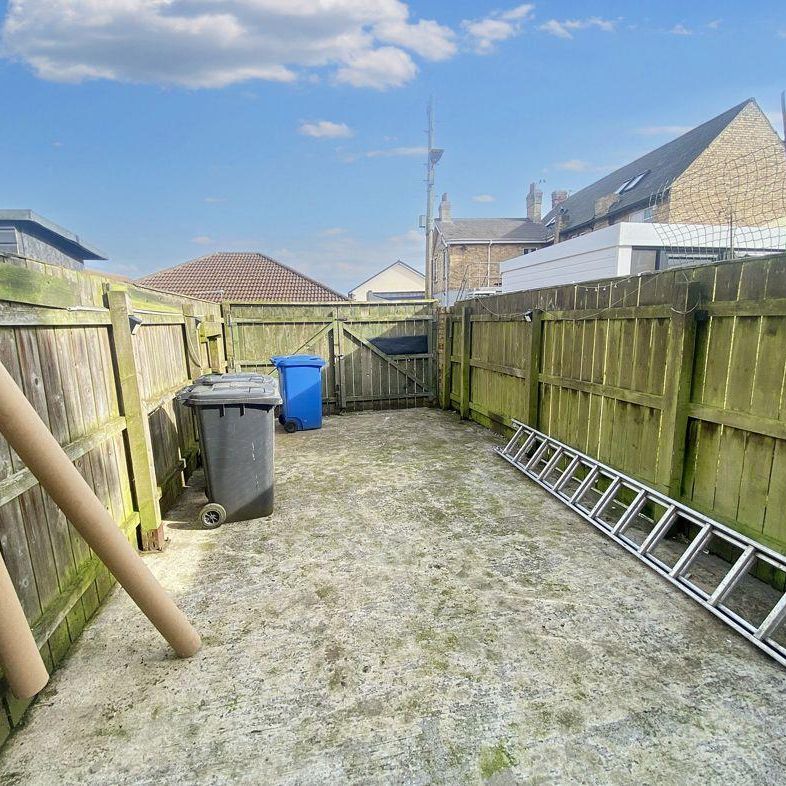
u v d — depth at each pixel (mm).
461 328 7219
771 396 2463
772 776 1513
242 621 2357
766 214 7297
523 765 1568
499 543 3180
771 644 2072
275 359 6754
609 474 3635
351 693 1888
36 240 9797
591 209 23562
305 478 4570
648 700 1830
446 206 30844
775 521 2475
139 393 2959
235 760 1598
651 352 3320
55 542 2066
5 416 1485
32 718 1760
